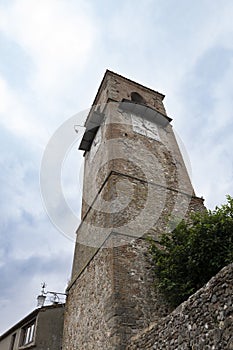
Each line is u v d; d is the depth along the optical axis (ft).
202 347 14.65
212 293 15.24
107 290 25.81
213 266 23.79
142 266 27.48
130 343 21.40
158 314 24.56
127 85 55.26
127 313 23.61
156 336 18.65
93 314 27.43
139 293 25.35
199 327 15.30
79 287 33.63
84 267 33.45
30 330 43.80
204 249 24.50
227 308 13.98
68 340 32.50
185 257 25.76
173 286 25.23
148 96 56.39
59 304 43.78
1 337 49.29
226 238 24.43
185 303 17.07
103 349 23.43
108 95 50.11
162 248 29.86
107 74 55.47
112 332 22.59
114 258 26.89
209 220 26.20
